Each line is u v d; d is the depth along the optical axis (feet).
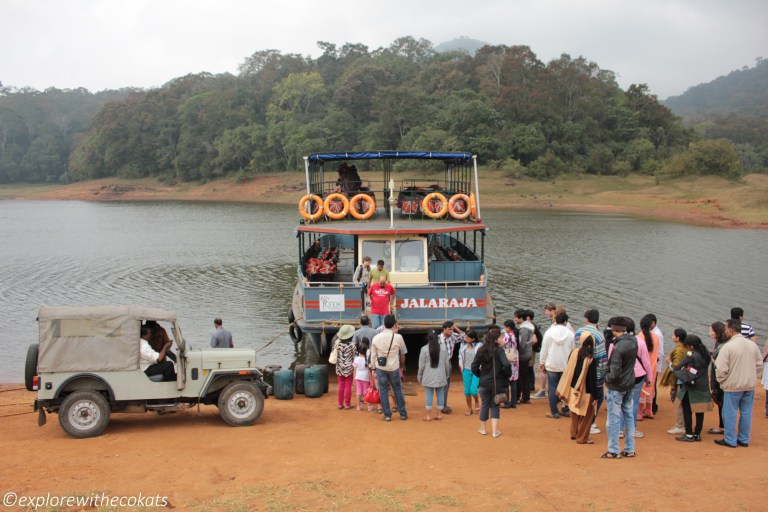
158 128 569.23
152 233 214.69
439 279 63.36
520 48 534.37
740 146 610.65
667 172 385.50
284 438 35.45
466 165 74.23
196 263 139.23
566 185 391.24
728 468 29.86
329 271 62.34
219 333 51.78
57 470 29.76
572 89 500.74
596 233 199.93
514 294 101.09
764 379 42.14
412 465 30.81
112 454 32.24
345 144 475.31
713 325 34.73
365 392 42.86
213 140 539.70
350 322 57.52
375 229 60.59
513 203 342.64
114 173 590.55
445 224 64.90
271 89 579.48
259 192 456.04
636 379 35.01
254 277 120.47
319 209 66.90
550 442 34.76
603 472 29.53
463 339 52.08
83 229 235.40
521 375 44.50
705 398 34.47
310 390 48.47
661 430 38.01
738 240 178.19
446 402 44.80
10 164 635.66
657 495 26.25
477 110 440.45
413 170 363.56
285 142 488.85
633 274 120.37
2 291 106.93
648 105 518.37
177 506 25.26
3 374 63.57
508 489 27.14
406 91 469.16
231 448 33.42
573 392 34.37
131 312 36.78
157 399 37.17
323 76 647.97
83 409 35.45
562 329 39.88
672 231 205.67
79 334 36.14
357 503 25.62
